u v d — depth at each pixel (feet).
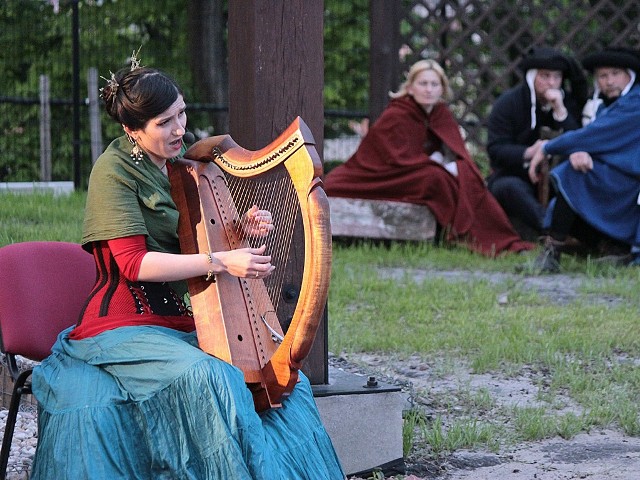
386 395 32.01
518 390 40.78
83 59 104.17
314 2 30.78
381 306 54.65
